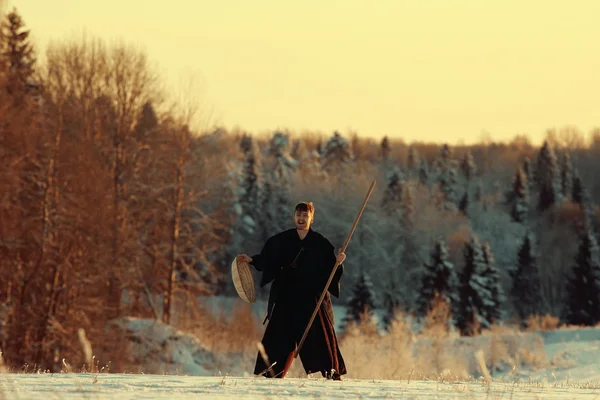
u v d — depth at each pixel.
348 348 114.81
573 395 24.75
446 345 132.25
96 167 156.62
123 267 158.88
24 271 145.75
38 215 151.50
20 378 24.31
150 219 189.25
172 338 144.75
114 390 21.06
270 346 33.00
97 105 180.00
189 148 189.12
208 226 193.25
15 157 147.50
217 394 20.72
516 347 132.25
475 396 23.02
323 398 20.56
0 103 150.62
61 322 141.25
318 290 33.41
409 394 22.59
